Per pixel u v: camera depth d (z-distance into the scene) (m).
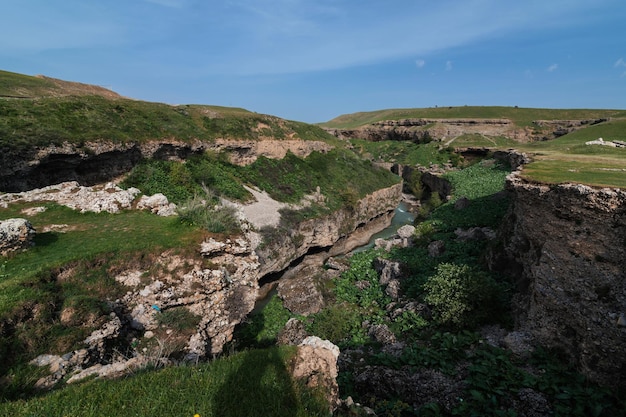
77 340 9.22
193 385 6.82
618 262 11.49
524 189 16.33
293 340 18.47
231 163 38.22
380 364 13.77
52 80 55.22
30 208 16.11
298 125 55.75
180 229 14.90
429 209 45.69
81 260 11.55
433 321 16.89
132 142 26.80
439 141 88.88
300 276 26.44
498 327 15.35
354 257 30.97
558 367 11.94
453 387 11.55
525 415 10.18
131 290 11.76
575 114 113.38
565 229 13.35
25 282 9.91
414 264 24.72
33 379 7.84
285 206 34.53
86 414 5.81
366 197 45.59
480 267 21.62
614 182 14.70
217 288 13.20
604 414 9.96
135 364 8.46
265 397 6.80
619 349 10.80
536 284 14.04
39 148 20.06
